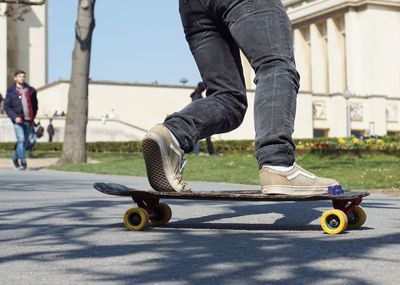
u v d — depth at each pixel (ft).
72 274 7.80
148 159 12.04
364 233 11.73
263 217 14.89
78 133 58.39
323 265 8.30
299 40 237.66
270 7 12.40
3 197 21.65
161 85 164.86
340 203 12.17
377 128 191.01
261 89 12.30
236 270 7.96
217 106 12.83
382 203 20.12
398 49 218.59
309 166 44.24
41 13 200.23
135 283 7.23
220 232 11.89
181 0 13.28
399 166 43.04
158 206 13.01
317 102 182.19
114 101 160.15
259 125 12.22
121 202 19.56
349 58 216.74
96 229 12.46
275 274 7.70
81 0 58.08
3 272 7.97
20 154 49.90
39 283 7.29
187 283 7.20
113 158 69.97
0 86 187.52
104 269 8.10
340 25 224.94
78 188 27.32
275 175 11.89
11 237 11.36
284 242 10.46
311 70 236.84
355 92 215.31
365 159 60.85
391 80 217.56
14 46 197.16
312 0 231.30
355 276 7.59
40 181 33.12
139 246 10.05
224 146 108.88
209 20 13.03
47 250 9.76
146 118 163.32
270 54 12.34
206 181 37.19
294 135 175.52
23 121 49.19
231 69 13.11
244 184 33.94
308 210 16.69
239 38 12.50
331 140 125.80
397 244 10.25
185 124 12.30
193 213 15.93
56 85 152.35
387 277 7.54
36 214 15.71
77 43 58.49
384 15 216.33
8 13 66.69
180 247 9.93
